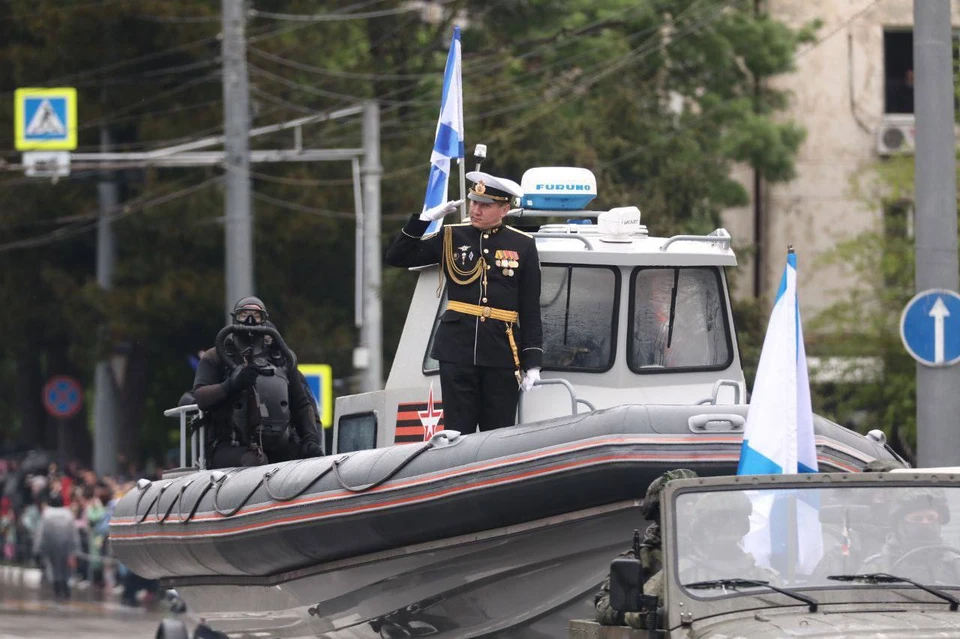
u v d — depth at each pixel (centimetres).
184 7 12331
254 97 11875
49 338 14025
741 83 10681
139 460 13575
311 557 3597
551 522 3183
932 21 5066
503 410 3497
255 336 4206
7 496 12862
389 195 11144
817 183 11781
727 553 2450
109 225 12462
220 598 4222
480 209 3491
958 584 2483
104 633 7138
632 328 3694
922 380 4972
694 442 3039
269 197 11912
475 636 3472
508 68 10244
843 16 11831
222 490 3853
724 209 10438
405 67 11525
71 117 9856
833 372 7912
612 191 8506
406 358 3922
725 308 3794
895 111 11962
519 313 3506
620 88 9300
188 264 12444
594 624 2656
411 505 3278
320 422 4362
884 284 8169
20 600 9288
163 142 12206
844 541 2486
